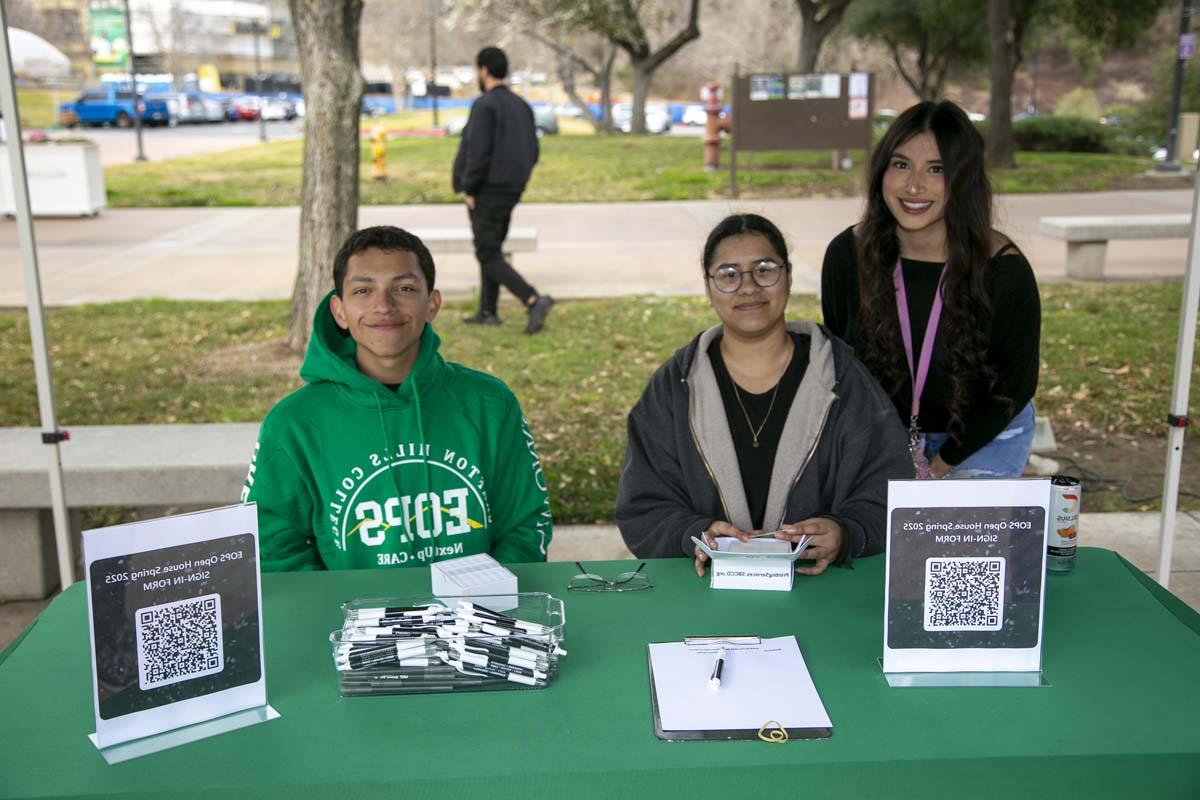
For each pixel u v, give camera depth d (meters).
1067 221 9.41
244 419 6.00
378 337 2.31
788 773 1.63
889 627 1.90
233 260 11.09
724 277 2.35
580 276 9.81
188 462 3.93
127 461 3.94
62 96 49.22
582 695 1.84
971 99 54.28
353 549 2.43
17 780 1.63
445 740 1.71
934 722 1.75
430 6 41.12
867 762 1.64
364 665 1.84
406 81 58.81
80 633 2.10
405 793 1.61
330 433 2.39
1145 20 19.94
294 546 2.46
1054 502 2.32
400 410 2.40
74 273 10.41
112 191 16.77
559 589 2.28
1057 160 19.77
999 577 1.89
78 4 58.06
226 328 8.06
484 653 1.85
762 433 2.48
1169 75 26.30
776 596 2.23
